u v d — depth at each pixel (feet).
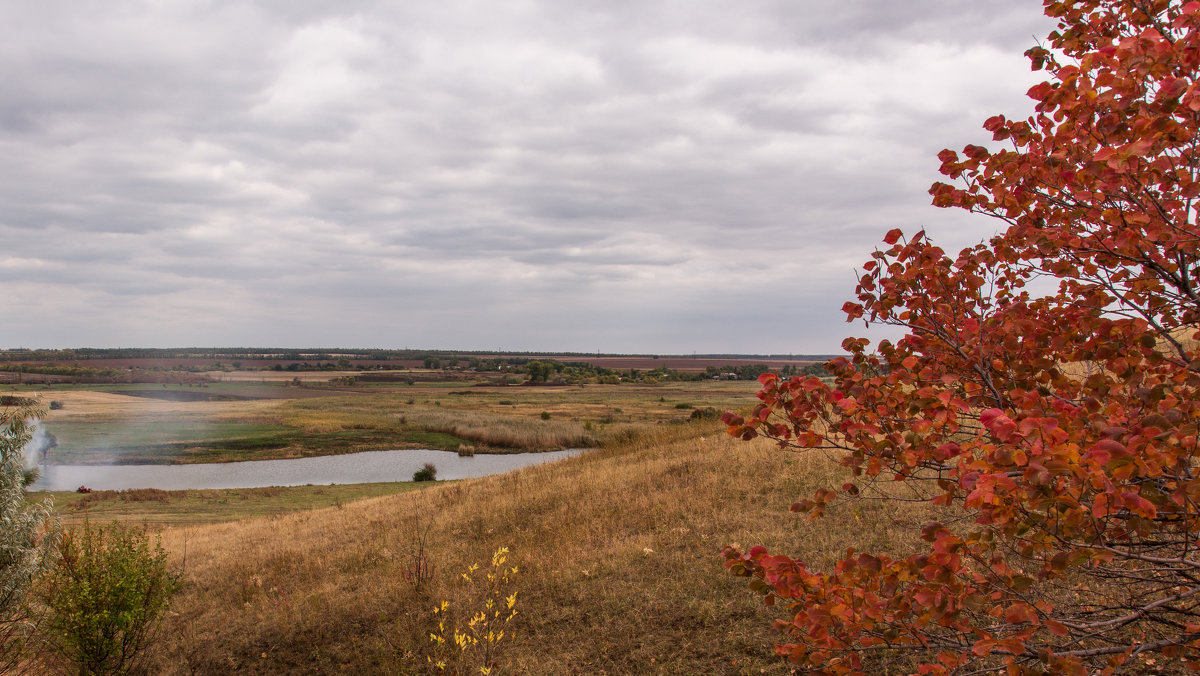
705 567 26.45
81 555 29.71
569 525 36.11
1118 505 6.61
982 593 8.81
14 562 29.25
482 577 30.19
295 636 28.48
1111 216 8.89
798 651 9.73
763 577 10.16
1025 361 9.90
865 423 10.11
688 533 30.53
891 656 18.13
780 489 34.01
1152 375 9.60
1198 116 7.65
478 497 50.31
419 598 29.30
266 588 35.42
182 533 67.05
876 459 9.51
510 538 36.22
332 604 30.45
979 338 9.82
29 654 29.86
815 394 10.07
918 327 10.81
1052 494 6.89
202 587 38.42
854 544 25.04
